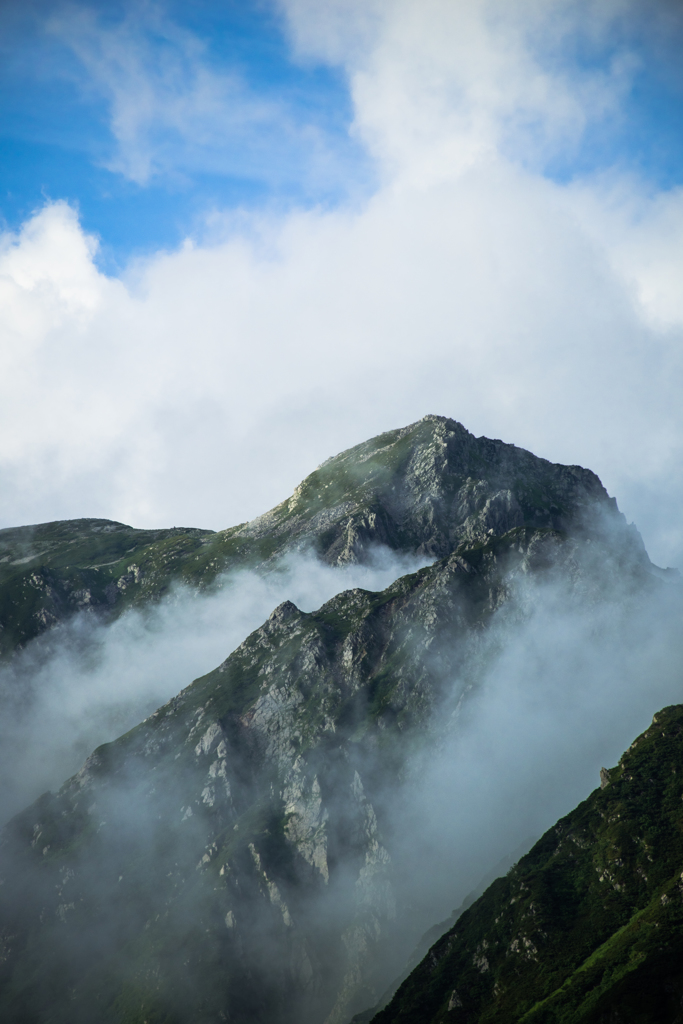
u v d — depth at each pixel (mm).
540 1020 130875
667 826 155000
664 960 126875
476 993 150375
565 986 135000
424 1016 155125
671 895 137875
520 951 150625
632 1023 120062
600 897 151625
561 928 150125
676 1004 119875
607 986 129375
